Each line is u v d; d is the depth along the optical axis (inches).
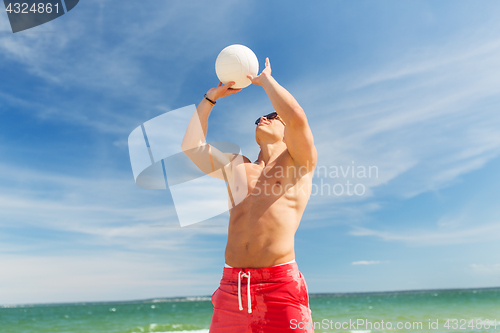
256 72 116.0
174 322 959.0
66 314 1550.2
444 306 1205.7
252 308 85.4
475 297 2063.2
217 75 117.0
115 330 794.8
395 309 1082.1
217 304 93.7
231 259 93.1
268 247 87.4
